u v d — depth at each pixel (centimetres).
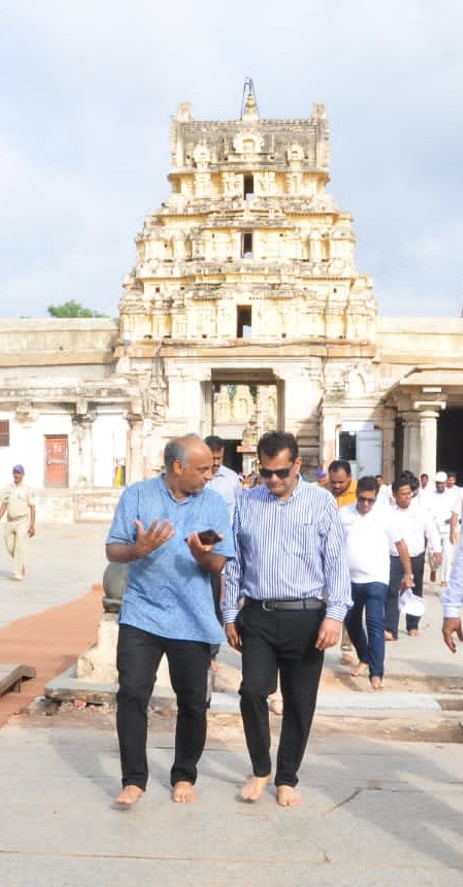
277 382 5412
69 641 1262
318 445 5134
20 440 4391
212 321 5269
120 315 5478
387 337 5491
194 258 5419
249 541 664
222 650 1227
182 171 5616
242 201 5462
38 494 3775
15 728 838
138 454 4344
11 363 5644
